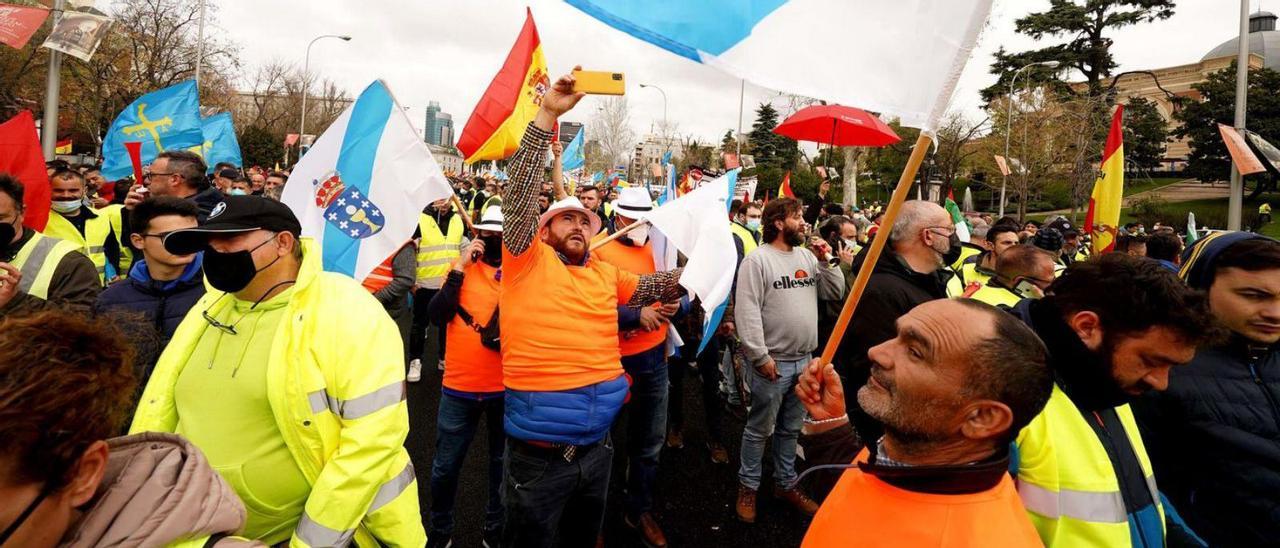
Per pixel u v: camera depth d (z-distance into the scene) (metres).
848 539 1.25
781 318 3.67
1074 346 1.60
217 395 1.79
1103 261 1.64
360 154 3.29
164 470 1.04
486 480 4.02
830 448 1.64
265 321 1.85
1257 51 60.06
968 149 33.22
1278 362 2.01
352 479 1.69
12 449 0.83
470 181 19.92
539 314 2.46
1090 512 1.48
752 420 3.70
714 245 3.43
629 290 3.12
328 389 1.78
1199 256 2.17
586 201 7.71
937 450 1.23
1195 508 2.04
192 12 24.47
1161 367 1.54
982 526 1.12
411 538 1.90
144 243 2.54
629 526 3.59
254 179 9.22
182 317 2.56
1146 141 41.50
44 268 2.77
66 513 0.93
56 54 8.16
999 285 3.32
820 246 4.64
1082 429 1.54
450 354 3.19
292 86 42.50
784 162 45.25
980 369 1.15
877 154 39.09
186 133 7.01
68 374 0.88
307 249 1.87
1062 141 29.09
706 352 4.53
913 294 2.83
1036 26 36.00
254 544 1.09
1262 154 6.07
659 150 47.78
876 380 1.30
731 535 3.54
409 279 4.88
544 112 2.34
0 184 2.67
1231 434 1.94
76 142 30.89
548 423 2.42
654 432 3.44
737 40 1.39
